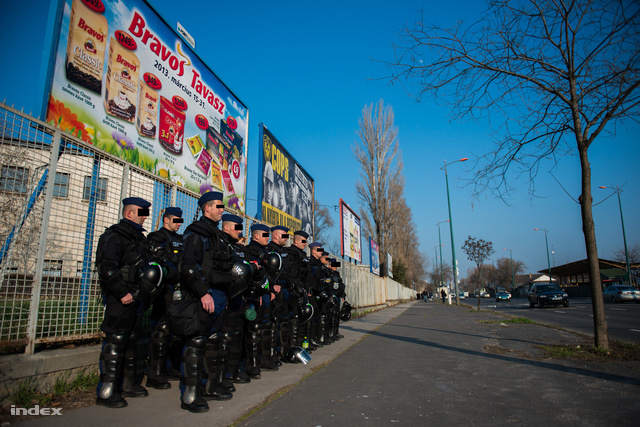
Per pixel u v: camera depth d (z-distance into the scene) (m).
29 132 4.11
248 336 5.32
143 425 3.34
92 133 5.86
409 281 71.62
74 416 3.47
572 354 6.85
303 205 16.11
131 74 6.75
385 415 3.73
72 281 4.49
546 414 3.73
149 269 3.80
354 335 10.42
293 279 6.34
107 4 6.25
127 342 3.91
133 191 5.43
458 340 9.13
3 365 3.59
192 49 8.58
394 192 33.78
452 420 3.59
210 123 9.31
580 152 7.59
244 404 4.08
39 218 4.14
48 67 5.20
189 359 3.84
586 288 51.69
